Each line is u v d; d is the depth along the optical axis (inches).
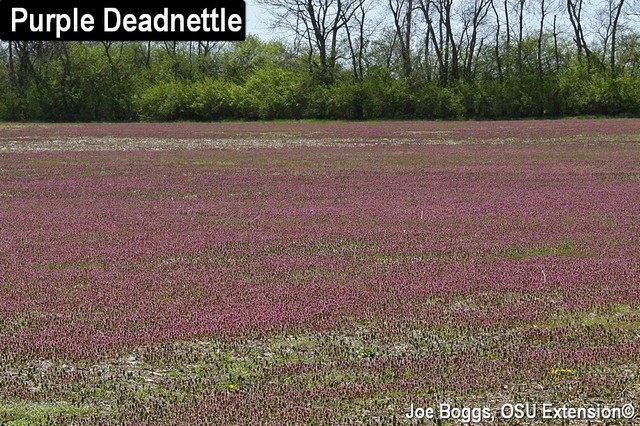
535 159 1315.2
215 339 379.9
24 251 598.9
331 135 2118.6
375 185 998.4
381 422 284.7
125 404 305.3
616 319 404.5
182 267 536.1
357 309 425.1
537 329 388.2
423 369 335.6
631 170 1109.1
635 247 581.0
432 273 507.8
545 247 588.1
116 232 677.9
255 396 308.3
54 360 355.3
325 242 618.2
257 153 1539.1
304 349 365.1
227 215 765.9
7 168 1275.8
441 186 978.1
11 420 291.1
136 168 1256.2
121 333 389.4
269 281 491.8
